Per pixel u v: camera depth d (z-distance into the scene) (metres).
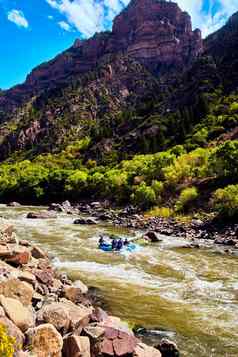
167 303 19.62
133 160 93.25
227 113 105.44
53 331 10.97
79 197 89.75
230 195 47.59
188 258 31.41
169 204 61.09
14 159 164.25
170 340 14.87
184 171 67.69
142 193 65.25
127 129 134.00
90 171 102.81
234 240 39.00
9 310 11.27
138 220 54.22
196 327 16.58
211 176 63.81
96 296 19.94
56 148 152.62
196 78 144.88
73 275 24.05
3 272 14.55
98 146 127.88
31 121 184.62
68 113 185.25
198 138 90.50
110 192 80.94
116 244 33.31
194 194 57.75
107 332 12.54
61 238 38.34
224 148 62.56
